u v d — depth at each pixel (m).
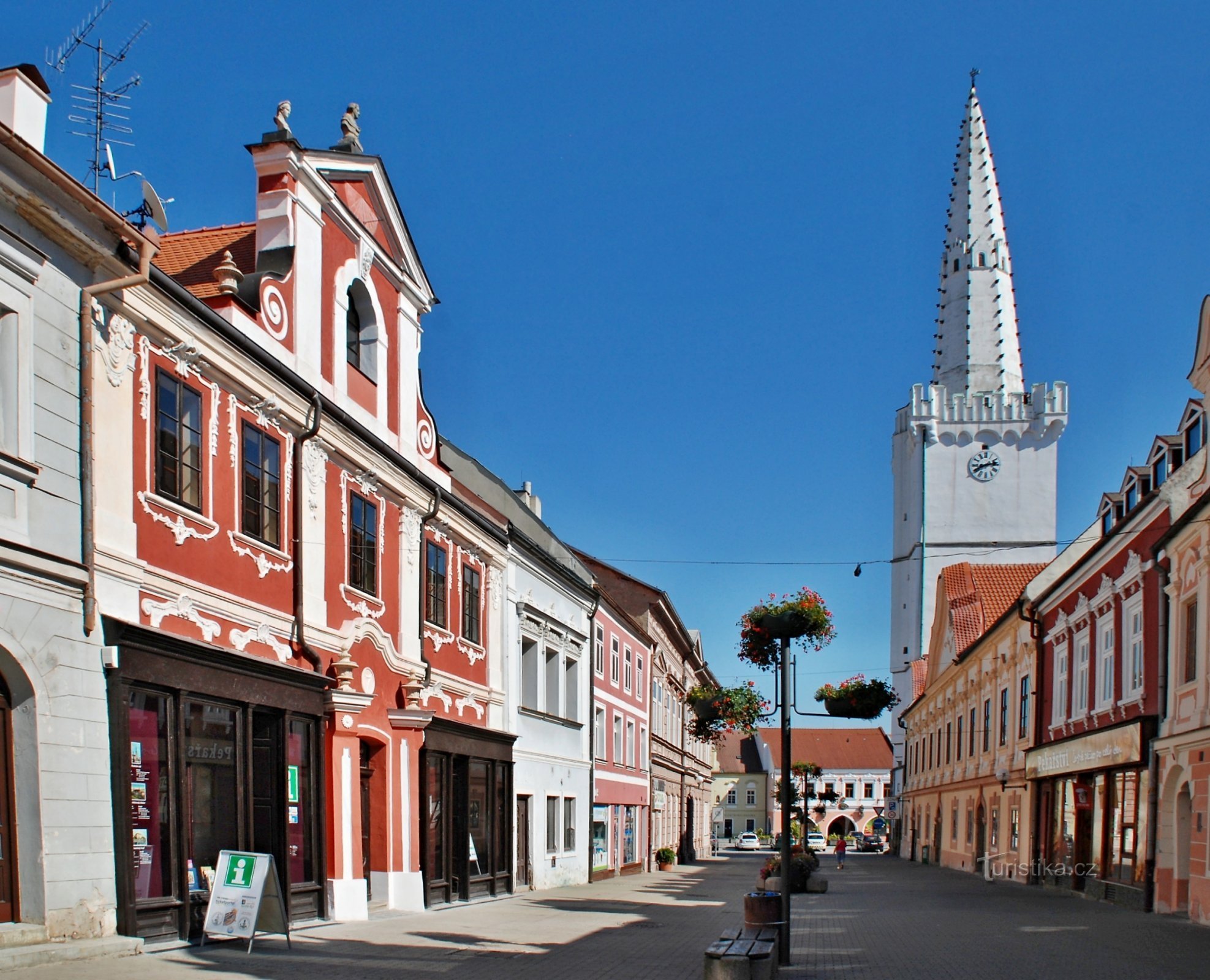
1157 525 23.59
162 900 13.12
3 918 11.22
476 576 25.56
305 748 16.97
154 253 13.47
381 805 20.06
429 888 21.48
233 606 15.29
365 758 19.88
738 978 10.66
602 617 37.94
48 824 11.52
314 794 17.00
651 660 47.53
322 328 18.47
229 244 18.53
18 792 11.47
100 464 12.70
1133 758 23.80
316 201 18.38
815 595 18.16
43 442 11.84
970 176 91.00
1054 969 14.05
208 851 14.30
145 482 13.55
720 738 39.12
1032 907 25.20
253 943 13.95
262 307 16.56
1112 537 25.95
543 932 17.72
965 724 47.78
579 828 33.94
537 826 29.58
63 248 12.29
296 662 16.89
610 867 38.34
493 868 25.69
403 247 21.62
